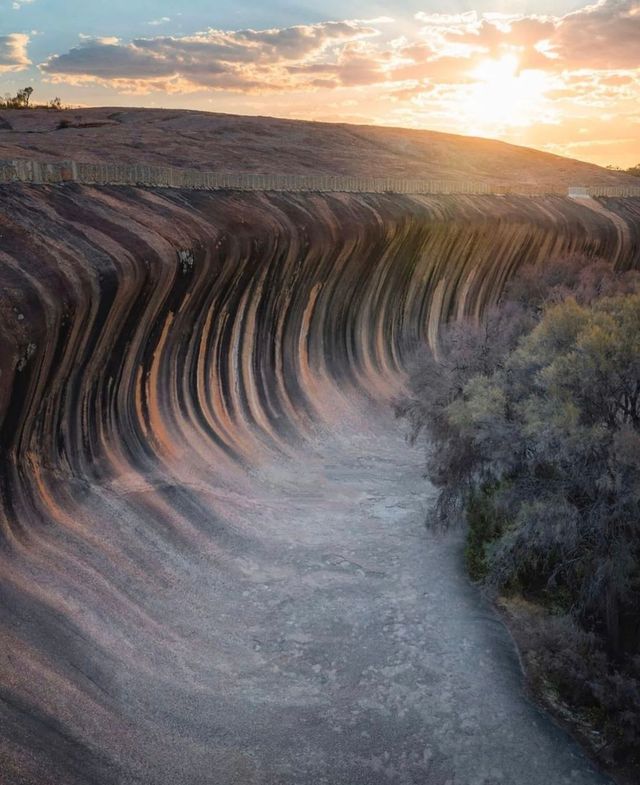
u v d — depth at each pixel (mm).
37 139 49688
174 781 12359
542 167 86938
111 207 24297
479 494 21281
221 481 23672
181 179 30391
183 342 24812
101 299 19391
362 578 19875
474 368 22859
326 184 39469
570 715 14930
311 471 27469
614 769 13625
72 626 14586
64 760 11664
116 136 57250
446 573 20312
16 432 16797
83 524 17750
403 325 41156
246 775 12859
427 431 26203
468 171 74125
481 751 13875
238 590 18781
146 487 20500
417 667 16203
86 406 19766
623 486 14969
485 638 17328
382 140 80125
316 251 31641
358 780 13016
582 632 15766
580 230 55344
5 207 20766
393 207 40000
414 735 14195
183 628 16609
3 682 12297
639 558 16250
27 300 17109
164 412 23641
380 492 26328
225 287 26328
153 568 18062
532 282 42438
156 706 13938
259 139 66938
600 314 18719
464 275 45688
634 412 16984
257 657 16312
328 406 32156
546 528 15742
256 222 28938
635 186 82938
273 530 22094
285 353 31531
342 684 15570
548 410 16266
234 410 27406
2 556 15039
